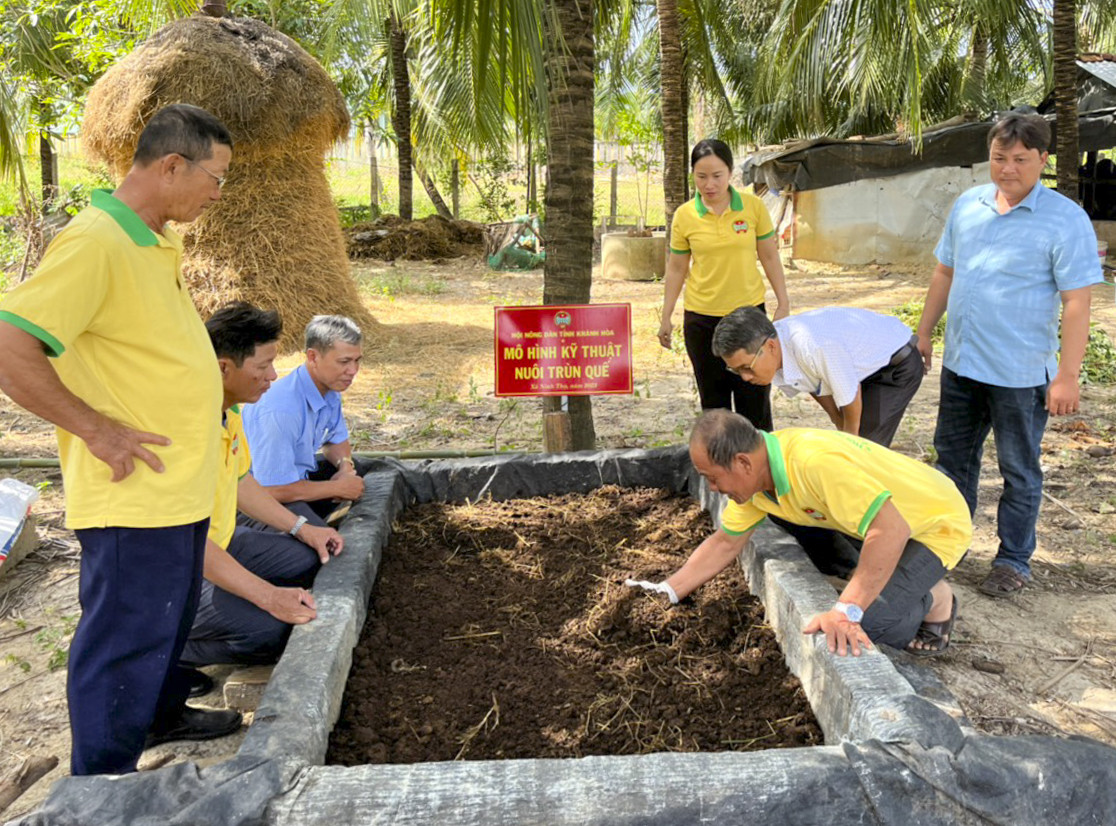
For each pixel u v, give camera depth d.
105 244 2.23
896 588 2.97
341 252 9.89
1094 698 3.15
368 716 2.76
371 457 4.50
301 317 9.19
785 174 16.22
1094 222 15.29
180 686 2.92
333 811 1.99
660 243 14.82
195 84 8.43
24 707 3.23
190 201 2.39
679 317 10.81
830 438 2.90
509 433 6.34
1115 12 15.10
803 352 3.75
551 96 4.55
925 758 2.09
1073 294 3.46
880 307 11.29
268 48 8.98
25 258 10.15
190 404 2.44
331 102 9.32
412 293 12.99
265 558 3.34
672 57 11.99
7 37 13.34
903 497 2.91
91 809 2.01
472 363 8.60
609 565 3.73
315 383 3.85
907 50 8.51
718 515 3.96
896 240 15.75
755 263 4.82
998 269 3.61
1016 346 3.61
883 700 2.34
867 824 2.03
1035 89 21.02
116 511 2.37
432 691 2.92
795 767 2.07
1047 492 5.05
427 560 3.83
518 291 13.39
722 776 2.05
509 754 2.62
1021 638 3.54
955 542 3.01
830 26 11.16
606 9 7.93
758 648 3.08
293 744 2.22
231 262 8.98
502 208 22.67
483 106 4.82
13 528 4.16
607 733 2.72
